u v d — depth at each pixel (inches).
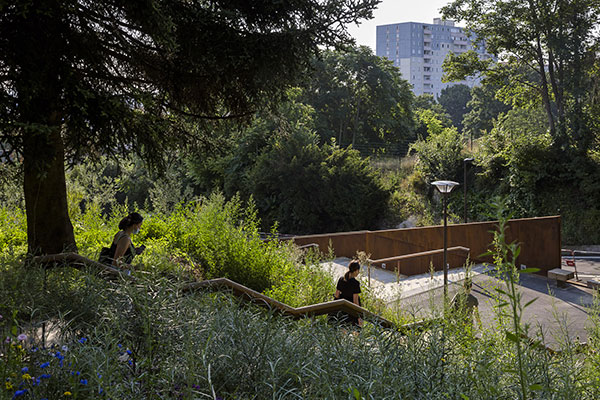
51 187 279.1
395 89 1894.7
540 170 1041.5
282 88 317.7
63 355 84.2
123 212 425.4
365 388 89.9
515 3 1065.5
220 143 361.7
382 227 1135.0
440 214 1125.7
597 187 996.6
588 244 1012.5
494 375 100.1
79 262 160.7
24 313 112.2
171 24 235.9
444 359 107.6
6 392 71.9
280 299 285.1
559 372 107.5
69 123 232.5
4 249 273.4
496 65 1194.0
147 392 82.8
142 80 307.7
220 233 339.6
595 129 1019.9
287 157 1133.1
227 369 95.7
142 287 106.0
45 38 221.9
